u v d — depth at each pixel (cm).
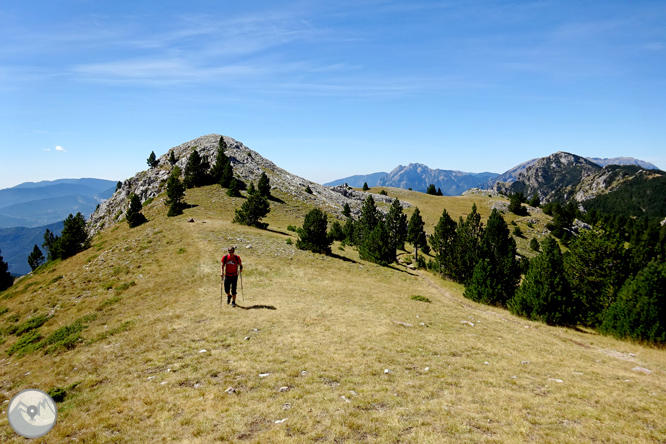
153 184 8644
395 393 883
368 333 1472
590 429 722
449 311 2373
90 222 9438
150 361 1134
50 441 676
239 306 1831
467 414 775
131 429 706
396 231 5800
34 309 2741
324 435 667
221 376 977
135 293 2533
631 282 2184
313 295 2273
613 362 1464
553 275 2484
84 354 1328
